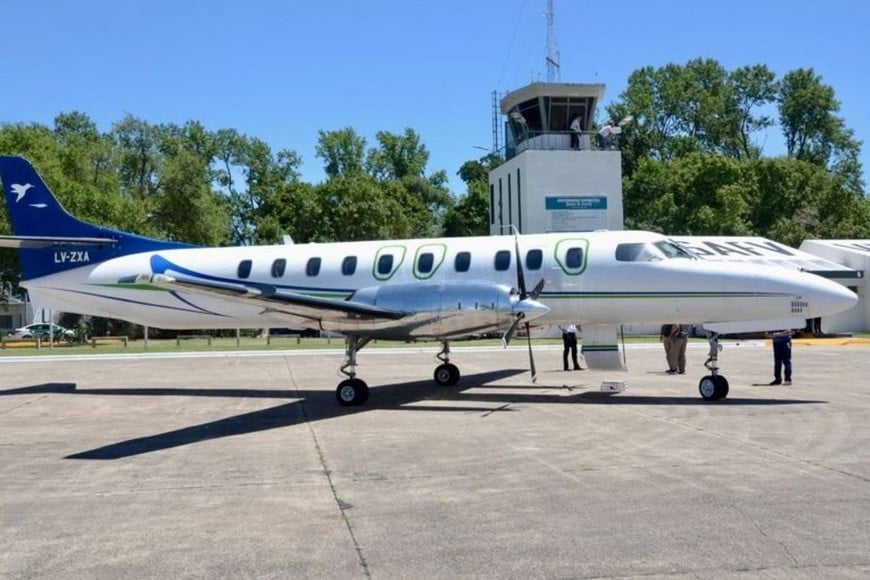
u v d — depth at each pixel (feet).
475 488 26.22
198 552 20.13
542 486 26.23
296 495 25.88
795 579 17.38
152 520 23.25
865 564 18.22
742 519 21.88
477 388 56.59
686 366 75.15
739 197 184.14
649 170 213.87
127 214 169.48
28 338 183.42
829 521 21.54
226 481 28.22
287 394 55.77
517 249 49.62
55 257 63.93
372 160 275.59
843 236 195.21
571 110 144.77
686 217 193.26
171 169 185.78
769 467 28.43
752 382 58.54
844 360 81.66
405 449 33.53
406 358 91.61
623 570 18.15
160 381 67.26
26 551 20.49
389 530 21.66
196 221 187.01
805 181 205.77
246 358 95.96
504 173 152.56
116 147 192.03
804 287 45.96
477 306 45.78
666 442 33.78
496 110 160.97
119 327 186.80
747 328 47.32
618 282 49.01
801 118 251.60
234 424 41.96
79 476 29.63
